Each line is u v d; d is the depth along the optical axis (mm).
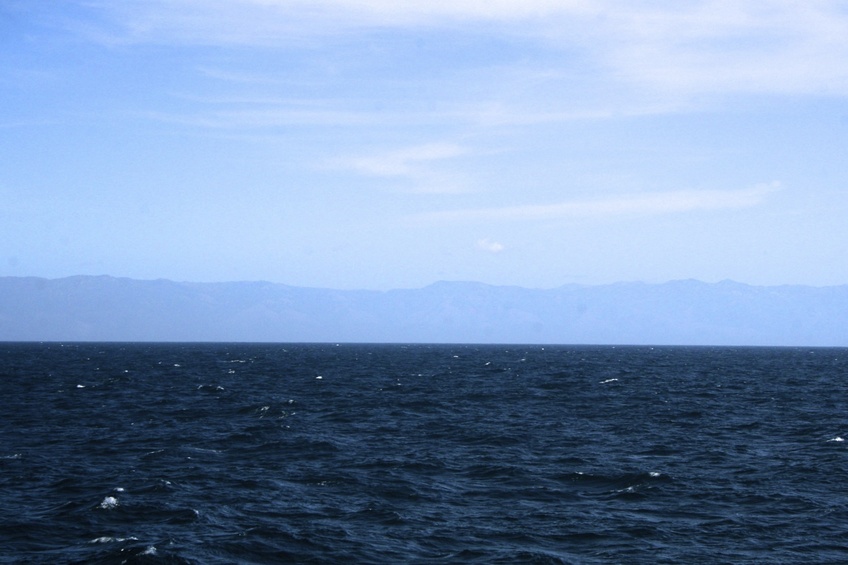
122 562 22125
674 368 154500
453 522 27344
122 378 103750
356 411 63188
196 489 32219
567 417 59438
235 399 74000
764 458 40281
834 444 44938
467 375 123375
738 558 23328
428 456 40469
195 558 22688
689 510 29188
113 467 37031
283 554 23438
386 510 28750
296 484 33406
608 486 33375
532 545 24562
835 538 25469
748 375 126562
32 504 29469
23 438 46594
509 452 42000
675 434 49688
